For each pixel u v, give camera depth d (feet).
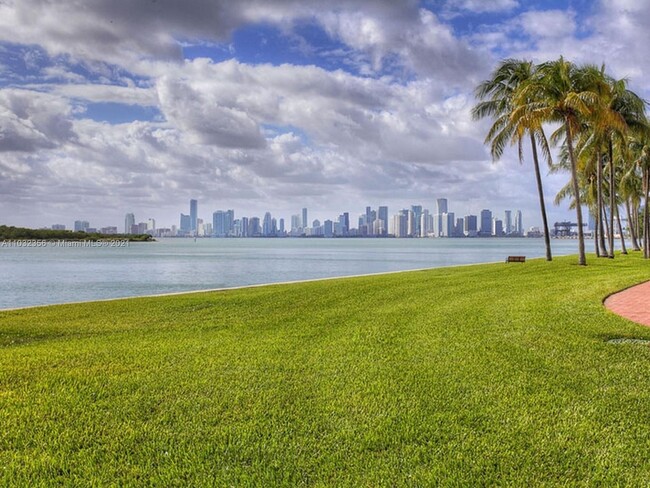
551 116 84.64
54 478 12.09
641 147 116.06
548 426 14.76
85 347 26.14
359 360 22.52
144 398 17.58
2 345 27.55
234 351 24.64
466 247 367.86
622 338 26.99
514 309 36.37
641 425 14.80
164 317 36.88
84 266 147.64
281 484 11.63
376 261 166.20
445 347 24.81
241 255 234.79
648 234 114.42
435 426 14.82
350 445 13.65
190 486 11.64
